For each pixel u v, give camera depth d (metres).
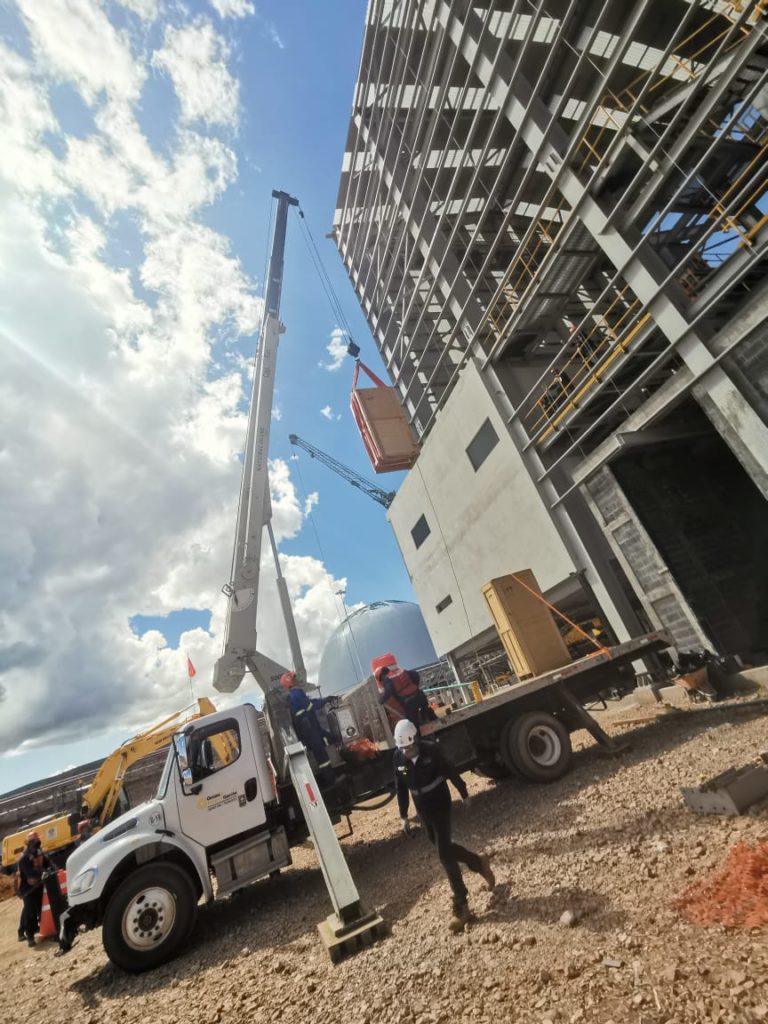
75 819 15.98
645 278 10.98
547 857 4.86
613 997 2.64
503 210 20.58
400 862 6.64
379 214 25.92
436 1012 3.07
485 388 17.42
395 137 23.19
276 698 8.09
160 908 6.11
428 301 22.16
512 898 4.26
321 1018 3.51
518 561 17.06
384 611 65.06
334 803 7.63
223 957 5.55
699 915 3.03
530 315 15.79
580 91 16.75
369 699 8.66
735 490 13.30
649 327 11.16
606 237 11.89
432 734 7.70
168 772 7.01
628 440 12.09
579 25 15.23
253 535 11.62
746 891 3.04
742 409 9.49
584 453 15.79
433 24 17.72
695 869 3.59
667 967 2.69
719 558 12.23
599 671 8.79
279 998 4.05
